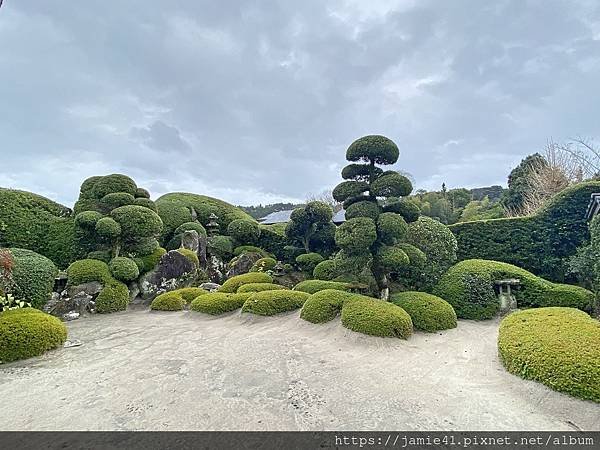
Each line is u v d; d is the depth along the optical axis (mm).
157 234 11352
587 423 2979
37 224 11523
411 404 3414
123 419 3098
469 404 3414
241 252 13164
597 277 7160
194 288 9883
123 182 11516
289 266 12016
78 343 5734
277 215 20047
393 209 7305
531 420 3100
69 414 3191
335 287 7992
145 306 9695
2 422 3055
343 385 3891
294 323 6668
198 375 4211
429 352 5160
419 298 6852
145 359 4859
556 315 4941
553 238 9602
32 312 5793
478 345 5512
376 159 7316
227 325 7027
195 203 15680
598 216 7219
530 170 17500
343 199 7496
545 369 3531
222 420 3076
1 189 11406
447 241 8609
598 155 15719
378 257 6930
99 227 9828
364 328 5613
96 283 9039
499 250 10133
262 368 4449
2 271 6125
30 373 4305
